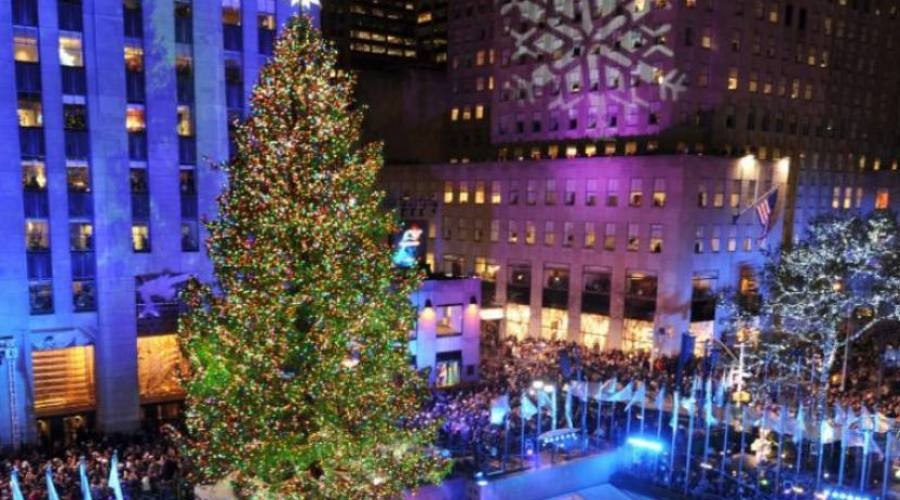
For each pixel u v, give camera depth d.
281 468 22.67
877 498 31.86
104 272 42.78
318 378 21.67
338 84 22.14
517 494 33.72
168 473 31.89
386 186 87.00
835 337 49.59
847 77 87.75
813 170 85.50
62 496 29.33
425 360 53.34
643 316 65.00
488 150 92.56
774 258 62.59
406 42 145.88
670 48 69.50
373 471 23.77
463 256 80.50
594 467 36.47
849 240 52.47
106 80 41.88
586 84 77.00
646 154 68.88
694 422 42.97
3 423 40.56
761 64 77.31
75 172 41.91
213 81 45.16
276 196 21.16
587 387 41.47
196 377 22.59
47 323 41.81
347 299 21.97
